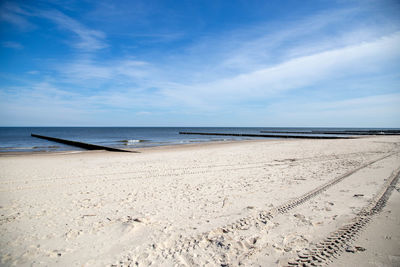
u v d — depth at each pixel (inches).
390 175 246.4
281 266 94.8
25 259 105.9
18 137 1820.9
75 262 103.1
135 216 154.5
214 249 110.3
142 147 829.2
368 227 124.6
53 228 138.3
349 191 193.8
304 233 122.1
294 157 425.1
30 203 185.9
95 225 141.6
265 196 189.5
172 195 201.8
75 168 351.9
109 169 339.6
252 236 121.4
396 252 99.8
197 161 403.2
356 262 94.3
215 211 159.6
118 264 100.5
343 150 523.8
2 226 141.6
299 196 185.3
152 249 112.1
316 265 94.0
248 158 427.2
